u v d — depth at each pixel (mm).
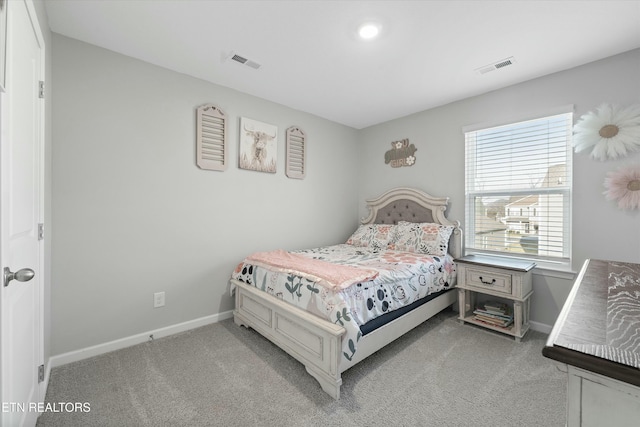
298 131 3391
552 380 1805
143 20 1826
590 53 2158
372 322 1923
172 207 2469
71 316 2006
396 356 2096
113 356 2080
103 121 2125
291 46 2111
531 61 2283
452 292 2949
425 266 2535
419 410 1538
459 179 3117
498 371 1904
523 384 1764
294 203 3404
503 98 2773
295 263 2275
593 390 525
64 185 1968
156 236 2385
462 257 2961
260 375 1852
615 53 2158
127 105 2232
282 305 1995
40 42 1442
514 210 2764
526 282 2389
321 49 2146
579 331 629
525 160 2686
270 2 1663
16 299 1080
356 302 1803
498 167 2861
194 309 2605
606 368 489
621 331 624
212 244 2717
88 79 2064
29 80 1271
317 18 1800
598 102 2248
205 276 2672
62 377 1811
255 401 1604
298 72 2506
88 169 2064
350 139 4098
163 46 2119
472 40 2014
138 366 1948
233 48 2141
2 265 879
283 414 1507
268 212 3152
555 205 2516
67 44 1984
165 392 1676
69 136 1986
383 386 1743
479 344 2279
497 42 2033
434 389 1717
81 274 2043
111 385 1737
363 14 1758
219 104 2746
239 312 2602
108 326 2160
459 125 3109
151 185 2354
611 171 2178
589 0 1617
